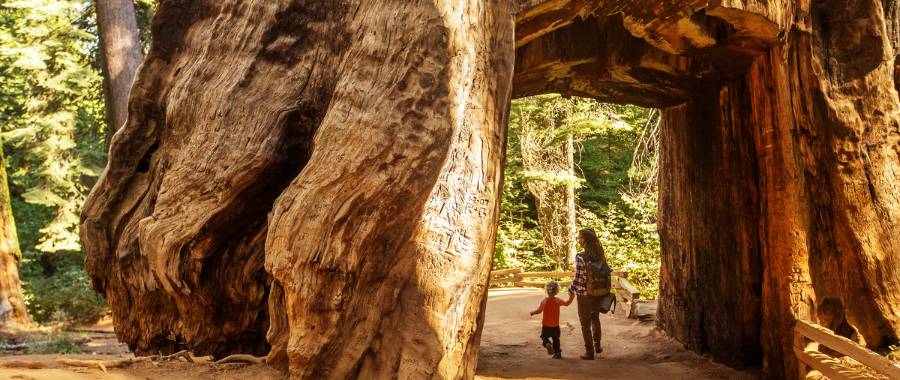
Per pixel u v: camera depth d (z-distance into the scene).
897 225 6.52
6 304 14.27
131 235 7.14
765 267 7.52
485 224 5.70
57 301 16.89
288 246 5.39
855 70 6.62
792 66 6.72
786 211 7.11
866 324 6.57
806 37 6.62
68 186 24.02
